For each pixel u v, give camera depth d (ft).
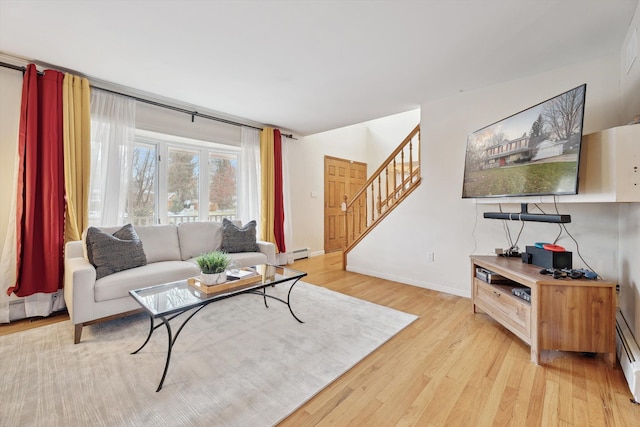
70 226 8.91
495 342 7.07
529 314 6.36
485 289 8.15
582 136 6.24
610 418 4.59
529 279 6.29
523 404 4.92
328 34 6.95
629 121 6.79
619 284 7.37
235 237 11.84
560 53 7.75
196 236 11.40
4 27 6.74
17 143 8.32
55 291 8.58
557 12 6.09
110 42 7.39
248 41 7.29
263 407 4.84
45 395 5.08
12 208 8.23
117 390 5.24
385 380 5.60
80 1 5.83
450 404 4.94
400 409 4.83
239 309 9.20
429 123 11.48
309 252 18.39
